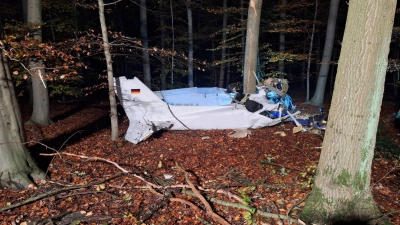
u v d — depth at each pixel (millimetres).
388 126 8266
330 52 11438
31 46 5848
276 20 12148
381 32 2869
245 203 3863
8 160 4332
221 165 5391
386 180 4641
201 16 16578
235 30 11961
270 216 3666
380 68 2973
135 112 7000
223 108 7188
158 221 3670
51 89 10820
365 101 3047
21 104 12414
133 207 3990
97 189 4402
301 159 5578
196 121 7215
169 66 12977
